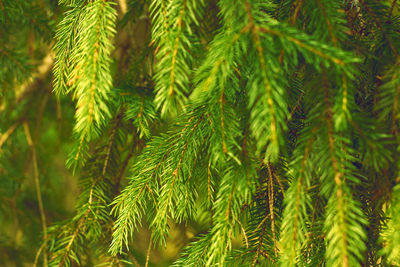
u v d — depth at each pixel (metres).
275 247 0.95
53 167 1.76
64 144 1.57
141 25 1.22
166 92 0.87
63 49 0.94
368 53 0.91
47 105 1.66
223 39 0.88
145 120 0.98
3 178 1.54
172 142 0.96
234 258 0.94
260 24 0.86
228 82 0.92
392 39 0.91
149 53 1.07
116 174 1.09
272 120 0.85
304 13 0.90
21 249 1.55
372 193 0.92
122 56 1.23
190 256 0.95
